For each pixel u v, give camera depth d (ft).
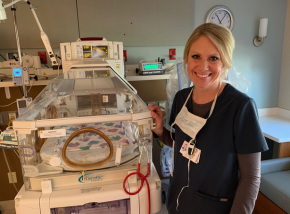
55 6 6.20
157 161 7.70
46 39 4.84
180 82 5.52
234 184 2.97
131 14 6.65
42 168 3.17
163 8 6.82
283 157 6.61
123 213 3.17
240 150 2.64
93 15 6.44
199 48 2.62
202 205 3.00
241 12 7.54
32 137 2.98
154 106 3.42
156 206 3.18
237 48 7.80
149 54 7.11
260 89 8.44
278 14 7.94
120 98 3.49
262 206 5.91
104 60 4.96
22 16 6.09
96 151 3.38
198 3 7.14
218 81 2.93
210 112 2.88
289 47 8.04
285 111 8.36
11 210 6.86
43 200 2.85
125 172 3.26
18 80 4.82
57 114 3.11
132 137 3.69
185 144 3.09
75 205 2.90
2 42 6.12
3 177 6.79
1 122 6.38
